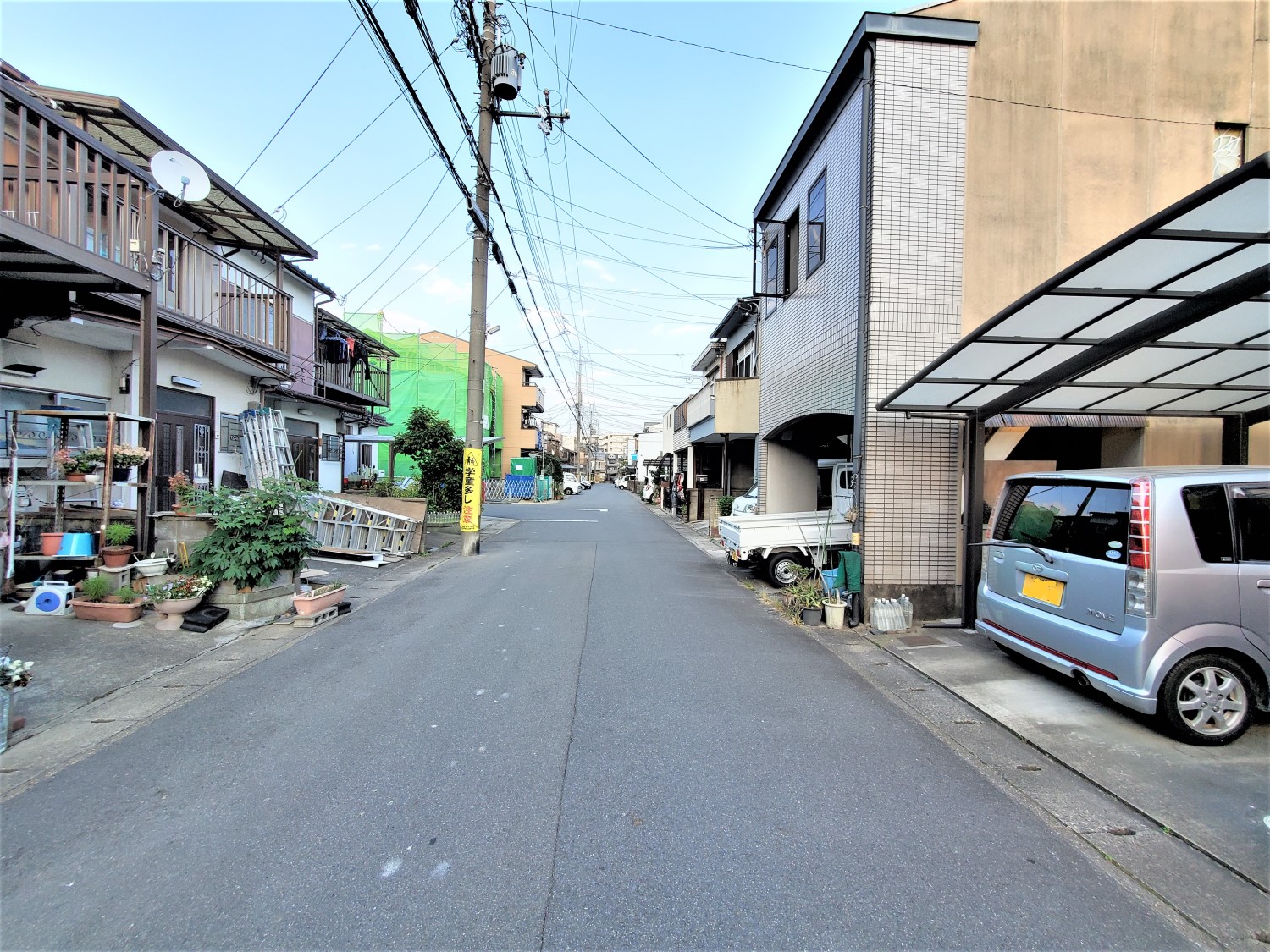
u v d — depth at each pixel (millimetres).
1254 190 3252
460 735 3869
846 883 2537
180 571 6586
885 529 6918
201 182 7383
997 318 4578
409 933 2223
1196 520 3883
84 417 6477
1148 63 7285
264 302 11391
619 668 5227
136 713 4168
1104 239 7184
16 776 3311
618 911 2350
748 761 3598
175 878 2496
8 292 6457
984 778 3465
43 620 5984
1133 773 3486
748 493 16453
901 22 6875
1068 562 4332
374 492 18094
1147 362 5438
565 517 24016
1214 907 2447
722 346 20812
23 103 5305
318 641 5918
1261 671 3842
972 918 2346
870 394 6895
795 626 6859
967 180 7020
